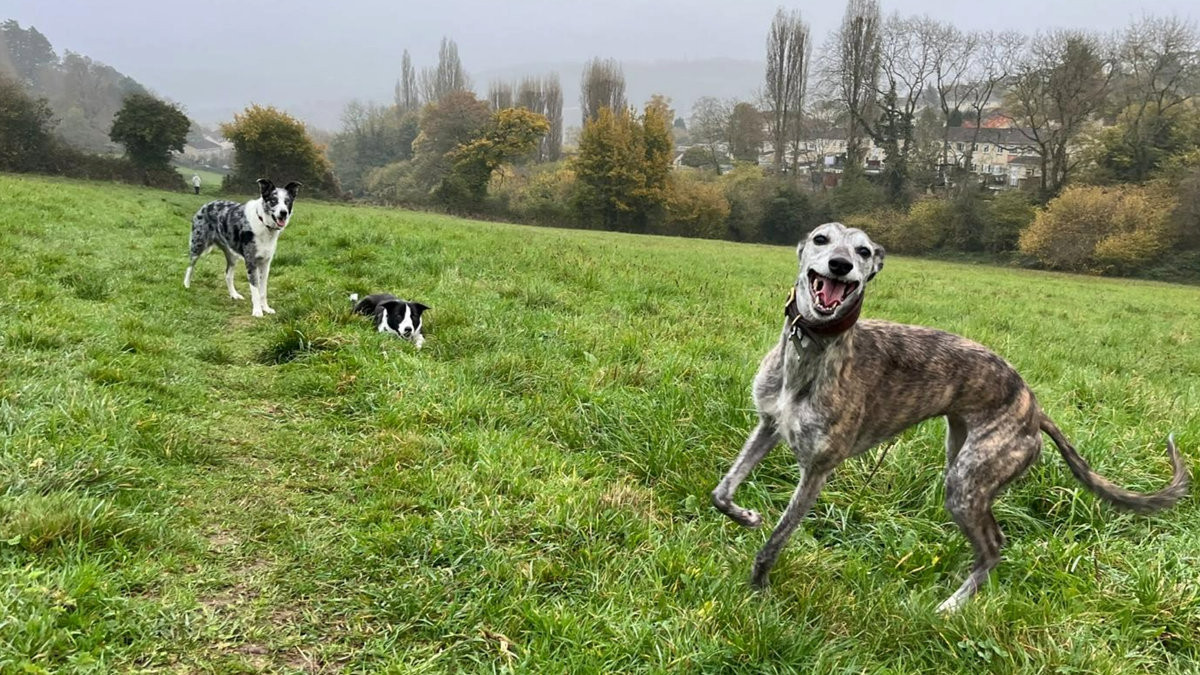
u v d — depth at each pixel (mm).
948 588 1947
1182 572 1883
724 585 1758
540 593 1713
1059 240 23219
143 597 1538
